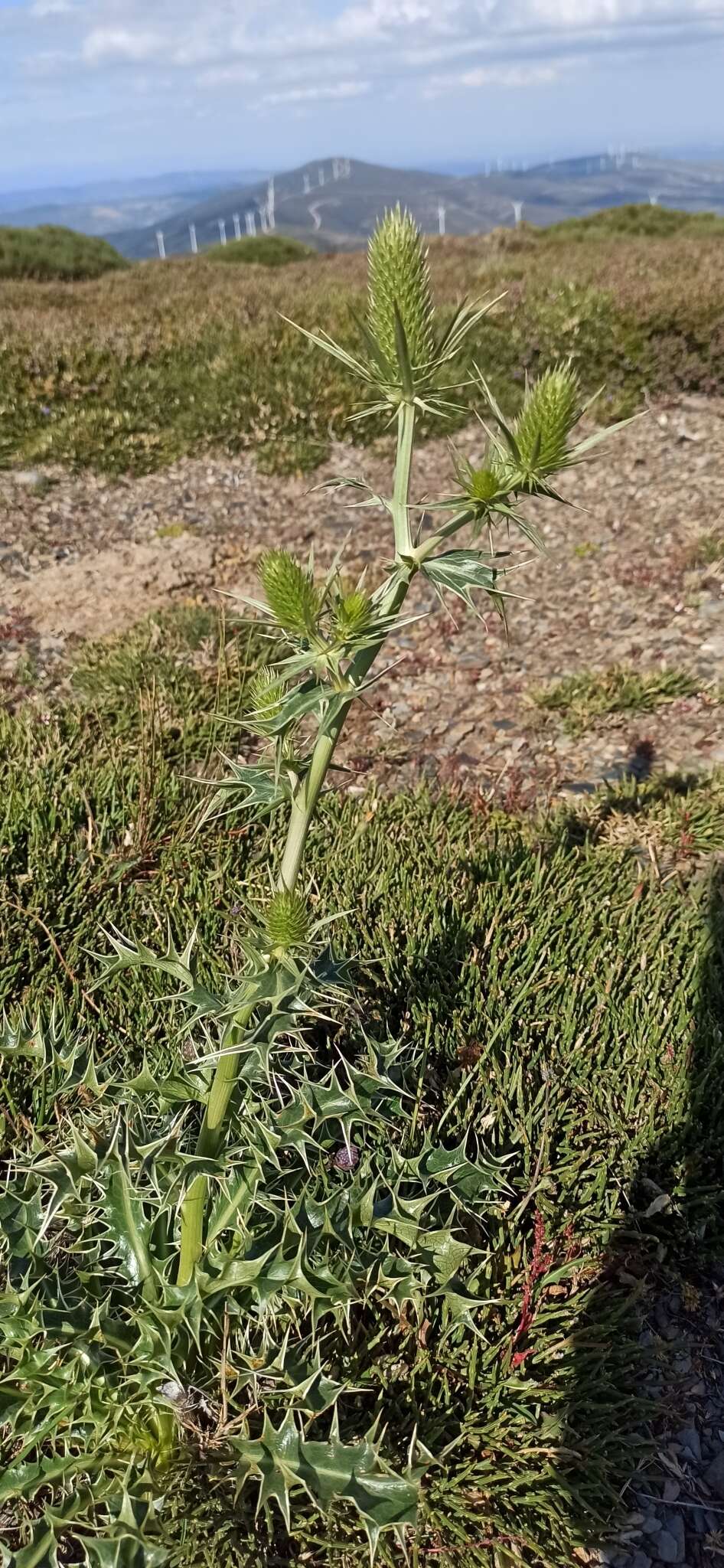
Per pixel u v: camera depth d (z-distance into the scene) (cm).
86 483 809
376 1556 175
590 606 603
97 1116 230
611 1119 258
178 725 436
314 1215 200
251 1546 176
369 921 310
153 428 874
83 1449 186
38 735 425
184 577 646
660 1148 253
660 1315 234
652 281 1141
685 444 851
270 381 898
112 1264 201
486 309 150
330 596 151
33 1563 156
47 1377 177
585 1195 238
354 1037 263
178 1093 179
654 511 730
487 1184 220
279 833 368
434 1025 277
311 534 720
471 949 304
